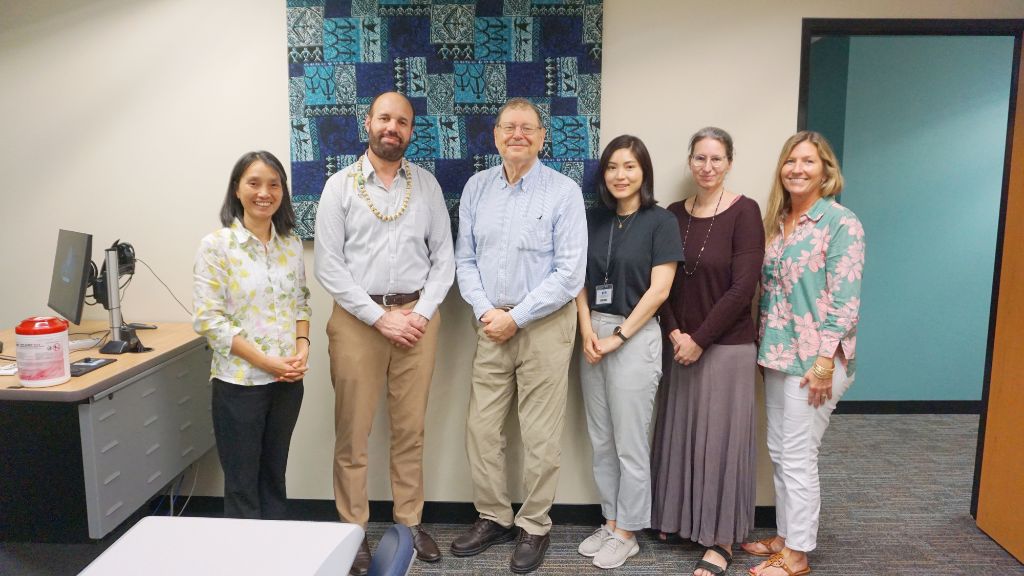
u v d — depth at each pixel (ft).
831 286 6.33
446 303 7.68
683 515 7.04
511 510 7.41
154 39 7.52
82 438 5.61
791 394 6.59
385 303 6.61
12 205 7.91
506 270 6.70
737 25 7.33
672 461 7.11
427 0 7.21
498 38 7.25
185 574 2.56
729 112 7.44
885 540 7.60
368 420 6.81
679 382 7.03
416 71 7.31
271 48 7.44
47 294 8.03
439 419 7.88
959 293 12.19
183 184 7.72
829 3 7.28
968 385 12.37
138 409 6.27
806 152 6.42
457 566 6.95
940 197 11.99
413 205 6.66
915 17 7.27
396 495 7.16
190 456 7.27
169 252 7.84
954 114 11.80
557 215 6.64
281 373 6.01
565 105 7.32
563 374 6.85
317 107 7.38
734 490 6.77
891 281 12.17
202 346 7.42
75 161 7.79
